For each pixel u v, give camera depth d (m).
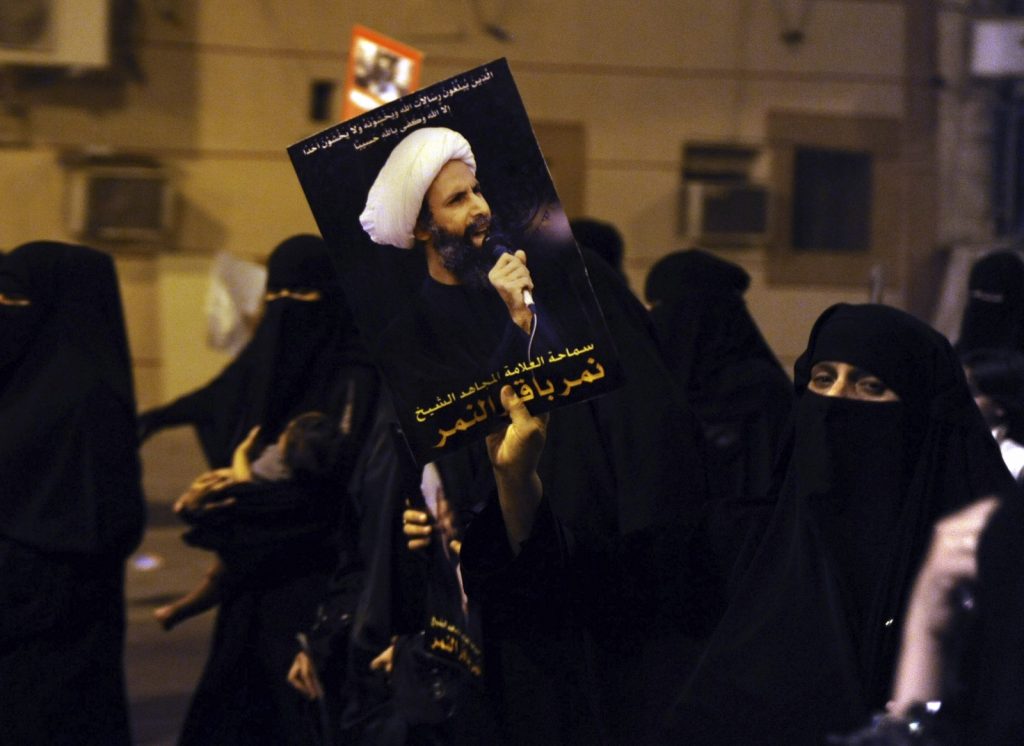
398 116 4.38
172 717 10.03
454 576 5.46
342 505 6.96
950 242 20.98
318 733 7.03
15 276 6.65
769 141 20.47
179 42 19.05
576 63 19.92
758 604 4.47
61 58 18.56
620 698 5.05
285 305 7.82
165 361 19.08
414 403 4.43
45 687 6.45
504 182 4.37
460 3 19.55
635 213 20.25
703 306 7.49
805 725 4.21
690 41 20.19
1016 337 9.27
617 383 4.37
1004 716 3.98
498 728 5.12
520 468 4.55
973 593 4.16
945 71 20.88
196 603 7.52
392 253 4.41
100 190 18.86
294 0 19.16
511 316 4.39
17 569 6.42
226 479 7.43
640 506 5.14
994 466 4.42
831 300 20.73
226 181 19.22
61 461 6.54
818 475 4.44
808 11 20.44
